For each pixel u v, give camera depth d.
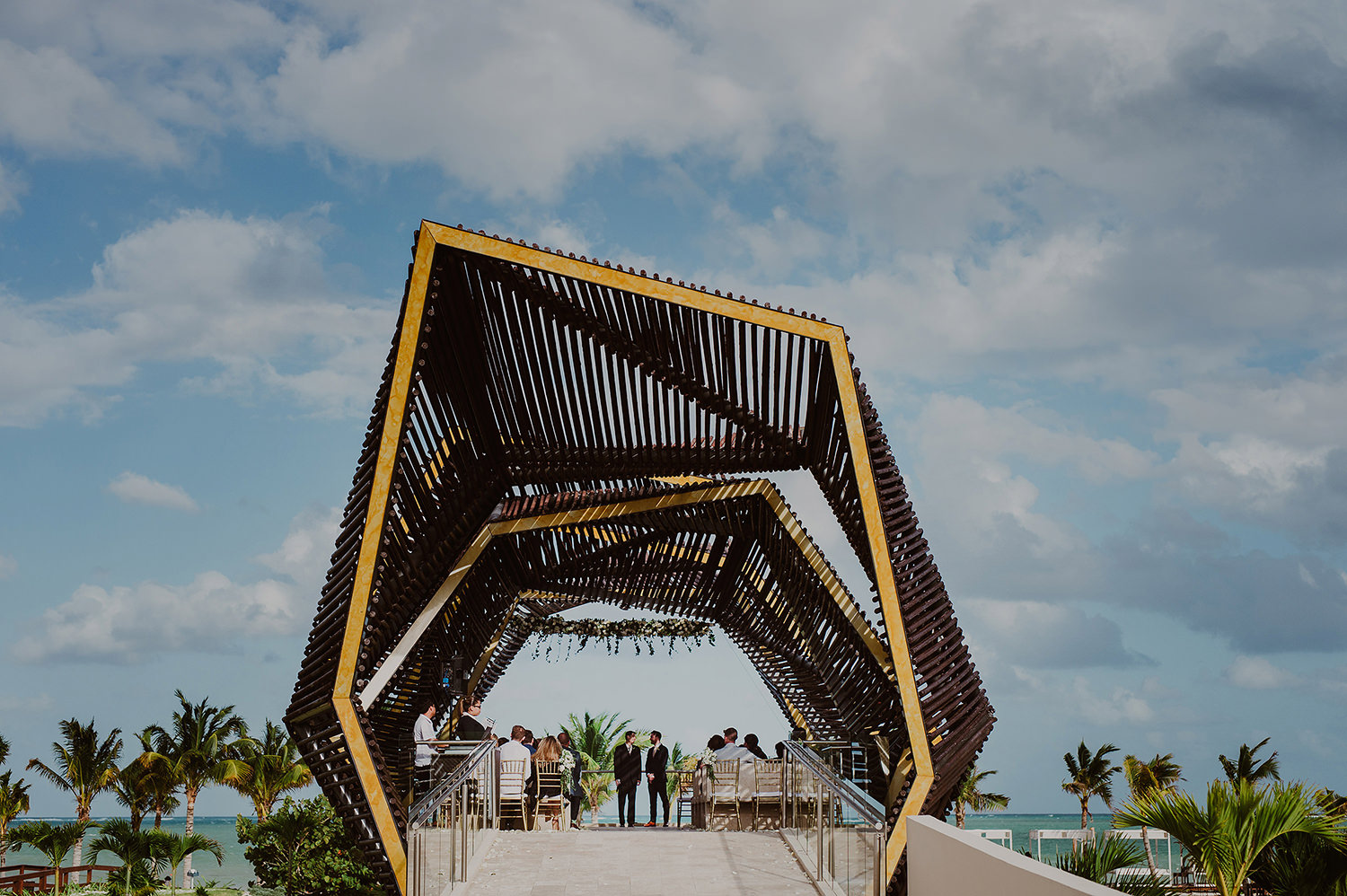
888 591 10.93
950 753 10.72
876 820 8.31
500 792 14.30
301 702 10.31
